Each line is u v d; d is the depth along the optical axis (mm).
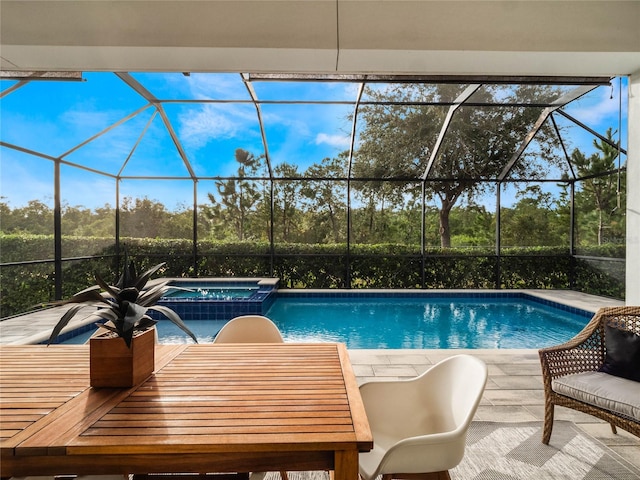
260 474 1339
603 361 2475
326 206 9844
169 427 1181
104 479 1328
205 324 6316
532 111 6852
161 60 3438
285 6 3213
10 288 6016
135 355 1518
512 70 3588
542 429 2506
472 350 4289
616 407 2010
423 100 6258
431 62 3430
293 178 8555
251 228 9969
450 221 9891
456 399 1724
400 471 1396
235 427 1185
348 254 8711
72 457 1101
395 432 1796
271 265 8781
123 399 1388
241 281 8594
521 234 9477
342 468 1121
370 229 9906
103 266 8078
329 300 8391
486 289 8688
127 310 1413
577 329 6434
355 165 8594
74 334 4832
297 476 2016
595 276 8055
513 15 3225
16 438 1106
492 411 2766
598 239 8086
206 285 8477
